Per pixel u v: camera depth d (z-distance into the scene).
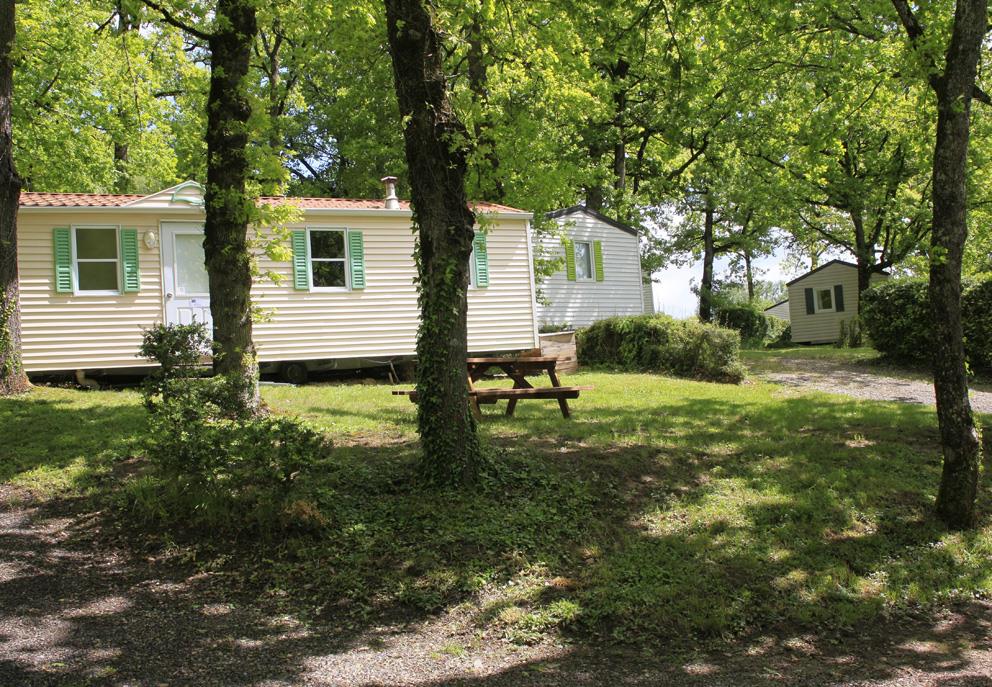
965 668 4.72
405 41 6.64
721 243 38.09
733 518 6.80
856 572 6.14
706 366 15.12
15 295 11.22
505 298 16.86
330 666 4.28
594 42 9.61
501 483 6.94
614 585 5.51
